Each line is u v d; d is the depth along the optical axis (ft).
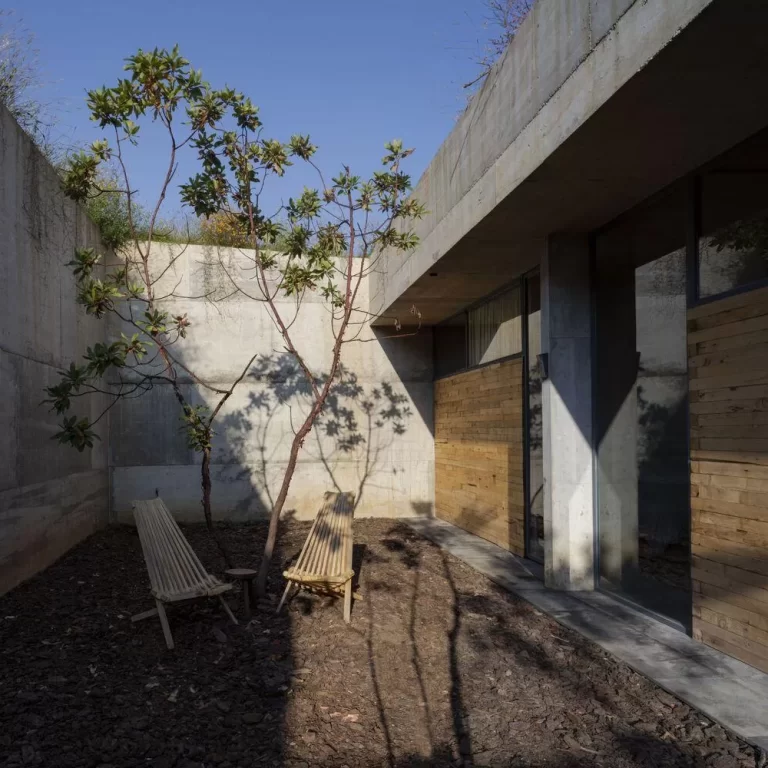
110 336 31.19
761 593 13.39
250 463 33.14
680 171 15.43
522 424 25.05
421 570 22.62
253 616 16.94
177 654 14.40
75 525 25.29
